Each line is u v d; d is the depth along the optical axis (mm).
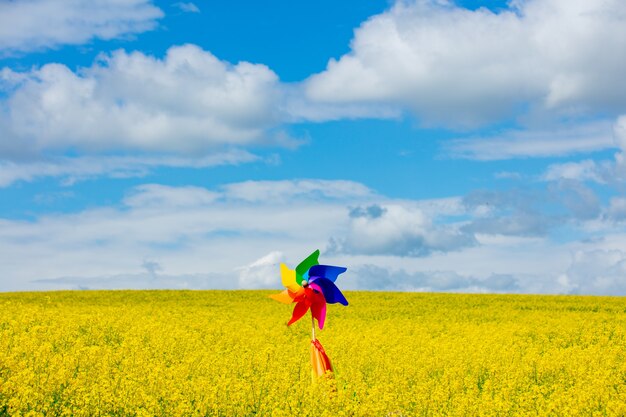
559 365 12328
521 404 9406
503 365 12898
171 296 30828
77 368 11188
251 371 11359
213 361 11805
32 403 8656
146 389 9594
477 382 12031
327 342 15289
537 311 25953
